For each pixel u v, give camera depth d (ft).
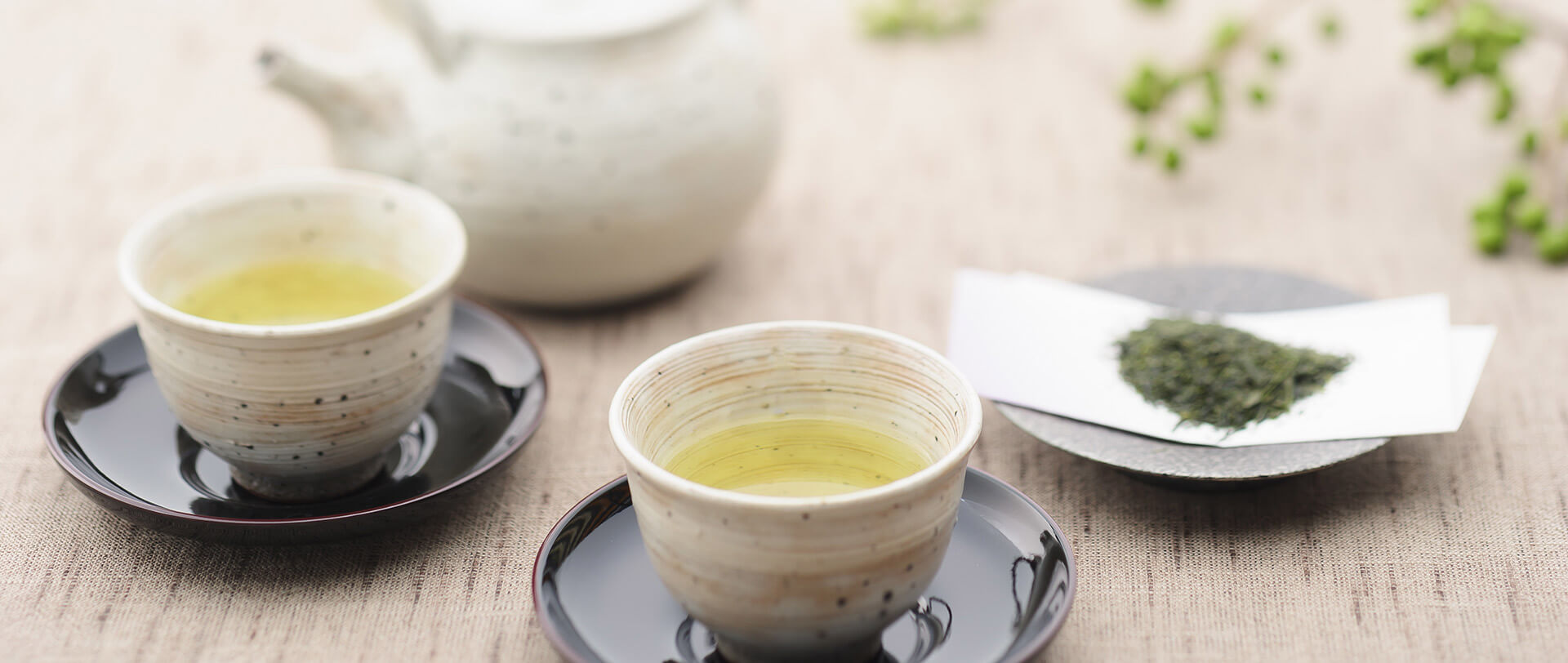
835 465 2.22
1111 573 2.31
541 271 2.68
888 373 2.19
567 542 2.23
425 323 2.31
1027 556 2.23
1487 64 2.85
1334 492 2.41
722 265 2.90
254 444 2.29
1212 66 3.05
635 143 2.60
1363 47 3.51
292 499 2.35
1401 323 2.50
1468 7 2.89
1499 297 2.75
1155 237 2.95
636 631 2.17
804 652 2.10
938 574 2.23
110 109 3.34
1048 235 2.96
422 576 2.32
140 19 3.69
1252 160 3.16
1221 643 2.23
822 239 2.97
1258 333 2.54
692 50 2.63
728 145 2.66
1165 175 3.13
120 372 2.50
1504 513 2.37
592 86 2.58
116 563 2.33
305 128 3.29
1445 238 2.91
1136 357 2.50
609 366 2.66
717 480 2.21
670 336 2.72
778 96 2.77
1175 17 3.66
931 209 3.05
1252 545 2.34
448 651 2.23
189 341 2.24
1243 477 2.30
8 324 2.73
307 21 3.67
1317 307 2.58
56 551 2.34
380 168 2.65
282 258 2.46
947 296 2.81
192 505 2.32
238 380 2.25
